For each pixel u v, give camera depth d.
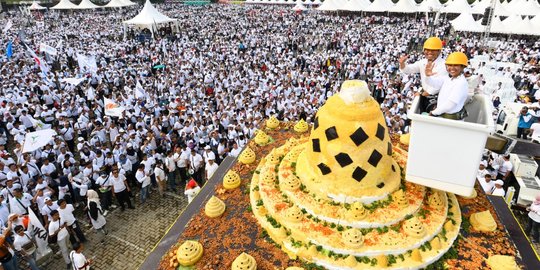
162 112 20.70
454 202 8.93
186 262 7.80
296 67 33.56
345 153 7.78
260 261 7.68
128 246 12.78
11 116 19.48
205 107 20.92
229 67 32.62
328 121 7.93
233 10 75.81
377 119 7.82
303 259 7.52
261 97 23.48
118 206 15.03
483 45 36.00
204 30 51.78
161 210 14.78
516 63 31.69
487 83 24.39
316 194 8.48
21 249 10.88
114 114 18.47
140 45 41.69
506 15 49.16
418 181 7.32
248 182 10.70
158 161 16.00
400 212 7.91
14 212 12.13
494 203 10.10
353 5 55.31
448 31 48.59
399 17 64.44
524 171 13.62
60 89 26.47
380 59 33.94
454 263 7.36
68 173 14.43
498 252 7.79
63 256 11.73
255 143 13.32
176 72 29.38
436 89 7.56
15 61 34.34
